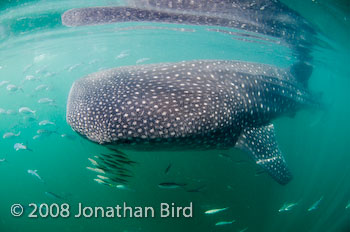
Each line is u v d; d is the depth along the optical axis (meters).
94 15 7.85
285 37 9.14
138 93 3.79
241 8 6.46
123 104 3.61
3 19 7.58
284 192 9.55
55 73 9.91
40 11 7.24
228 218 7.89
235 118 4.20
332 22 7.27
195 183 8.09
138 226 8.72
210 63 5.21
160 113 3.51
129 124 3.43
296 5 5.99
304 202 9.41
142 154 8.09
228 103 4.15
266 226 7.98
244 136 4.43
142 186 8.36
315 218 8.72
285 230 7.92
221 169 8.80
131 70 4.72
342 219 8.30
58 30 9.73
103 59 20.58
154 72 4.49
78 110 3.91
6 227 11.19
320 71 17.64
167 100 3.67
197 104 3.78
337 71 17.61
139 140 3.49
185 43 13.82
